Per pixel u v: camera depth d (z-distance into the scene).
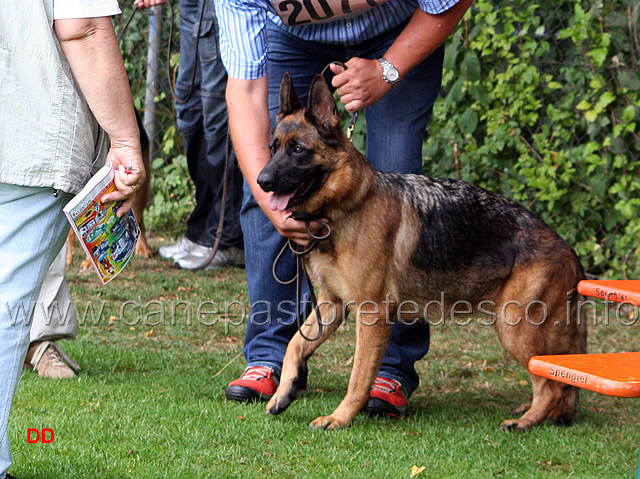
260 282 5.19
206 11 8.41
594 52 8.48
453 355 6.67
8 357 2.95
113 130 3.07
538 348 4.77
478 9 9.06
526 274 4.75
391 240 4.52
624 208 8.51
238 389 4.96
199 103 9.06
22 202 2.98
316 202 4.30
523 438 4.50
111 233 3.30
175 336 6.80
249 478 3.62
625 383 2.47
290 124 4.23
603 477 3.88
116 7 2.96
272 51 5.07
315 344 4.68
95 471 3.53
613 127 8.73
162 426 4.30
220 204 9.20
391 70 4.38
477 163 9.22
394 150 5.06
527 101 8.92
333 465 3.88
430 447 4.26
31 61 2.86
